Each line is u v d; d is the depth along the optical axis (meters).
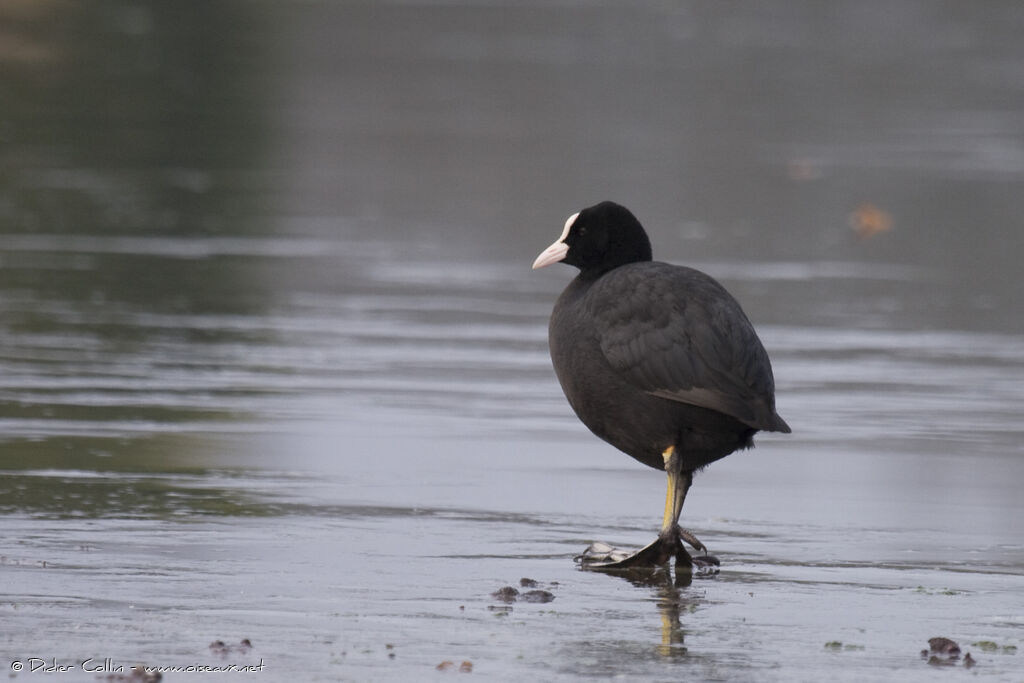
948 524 10.23
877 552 9.53
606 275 9.73
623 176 29.36
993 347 16.95
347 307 18.30
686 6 72.50
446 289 19.61
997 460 12.15
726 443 9.26
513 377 15.02
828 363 15.98
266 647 7.25
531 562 9.12
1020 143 35.44
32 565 8.57
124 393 13.72
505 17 65.06
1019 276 21.39
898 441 12.77
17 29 50.22
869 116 39.91
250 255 21.36
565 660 7.19
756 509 10.59
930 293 20.02
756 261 21.89
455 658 7.17
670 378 9.05
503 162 30.77
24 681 6.67
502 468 11.54
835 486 11.27
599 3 73.25
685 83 45.28
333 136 33.53
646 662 7.20
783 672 7.10
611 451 12.21
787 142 34.75
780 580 8.88
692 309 9.21
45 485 10.49
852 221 25.45
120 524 9.55
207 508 10.04
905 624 7.99
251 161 29.91
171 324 16.97
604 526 10.05
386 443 12.22
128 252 21.11
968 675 7.11
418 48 52.59
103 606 7.84
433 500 10.53
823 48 55.75
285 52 49.66
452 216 25.09
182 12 58.78
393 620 7.79
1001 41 60.22
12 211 23.67
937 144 35.03
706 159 31.89
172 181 27.22
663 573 8.98
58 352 15.38
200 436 12.18
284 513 10.01
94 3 59.16
